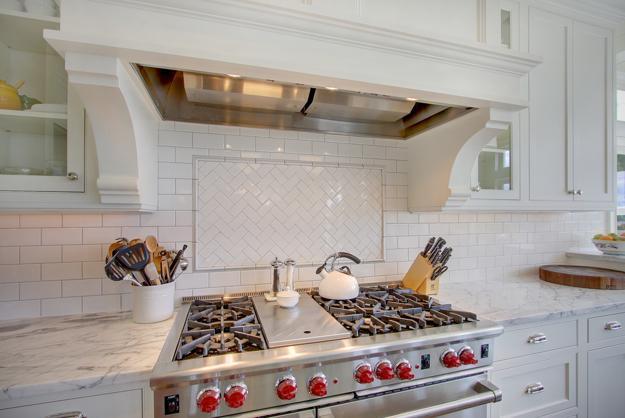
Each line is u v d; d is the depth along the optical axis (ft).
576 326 4.25
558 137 5.26
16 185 2.97
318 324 3.34
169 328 3.38
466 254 5.81
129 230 4.09
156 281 3.58
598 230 7.00
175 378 2.39
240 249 4.54
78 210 3.18
